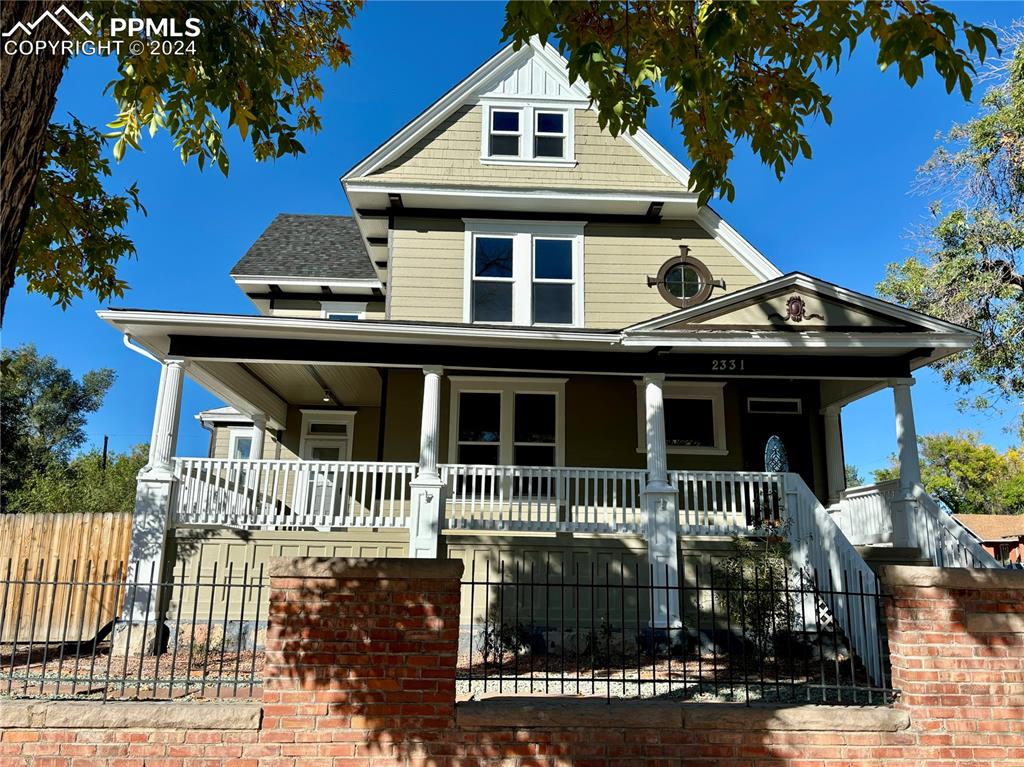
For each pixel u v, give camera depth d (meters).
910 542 11.06
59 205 8.91
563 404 14.20
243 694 6.83
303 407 16.59
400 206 14.41
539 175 14.56
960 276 17.50
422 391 14.08
